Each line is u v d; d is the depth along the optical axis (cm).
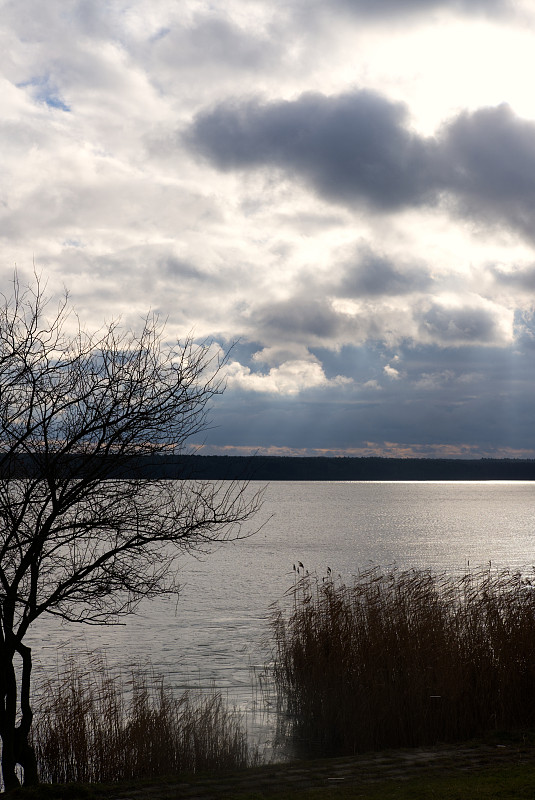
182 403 934
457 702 1355
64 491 884
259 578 5038
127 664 2423
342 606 1878
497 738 1239
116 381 906
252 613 3591
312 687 1602
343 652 1620
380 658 1551
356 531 10144
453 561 6088
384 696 1422
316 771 1052
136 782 1001
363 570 5306
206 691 1978
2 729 938
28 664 974
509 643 1427
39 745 1298
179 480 938
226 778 1017
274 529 10456
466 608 1644
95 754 1276
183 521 941
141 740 1290
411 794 892
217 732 1330
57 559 965
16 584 892
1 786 1194
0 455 873
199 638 2939
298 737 1513
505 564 5762
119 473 918
